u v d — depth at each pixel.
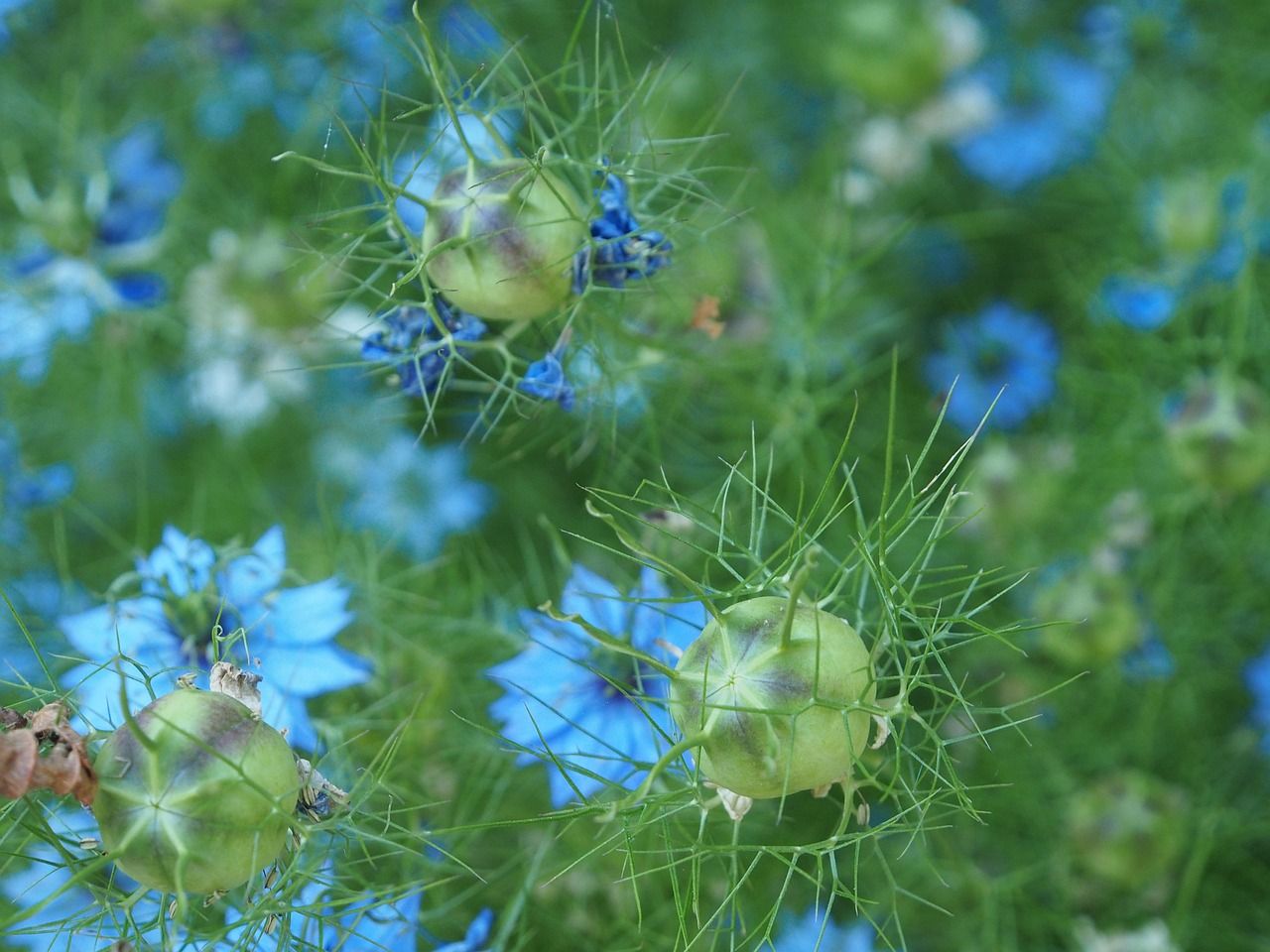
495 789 0.47
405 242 0.43
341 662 0.43
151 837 0.35
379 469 0.56
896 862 0.49
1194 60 0.59
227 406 0.57
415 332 0.43
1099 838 0.49
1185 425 0.50
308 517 0.57
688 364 0.50
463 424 0.56
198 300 0.56
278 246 0.54
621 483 0.52
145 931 0.39
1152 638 0.51
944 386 0.56
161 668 0.42
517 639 0.48
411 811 0.45
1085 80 0.59
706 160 0.50
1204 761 0.52
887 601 0.38
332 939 0.42
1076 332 0.57
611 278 0.42
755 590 0.38
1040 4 0.63
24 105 0.59
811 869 0.48
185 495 0.57
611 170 0.42
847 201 0.57
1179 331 0.55
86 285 0.55
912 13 0.58
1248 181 0.55
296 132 0.58
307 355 0.56
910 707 0.37
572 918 0.46
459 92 0.43
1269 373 0.55
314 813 0.38
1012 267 0.59
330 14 0.56
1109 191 0.58
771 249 0.54
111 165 0.57
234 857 0.36
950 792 0.39
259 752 0.36
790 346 0.53
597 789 0.42
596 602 0.43
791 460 0.52
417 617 0.48
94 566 0.54
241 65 0.58
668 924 0.47
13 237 0.57
